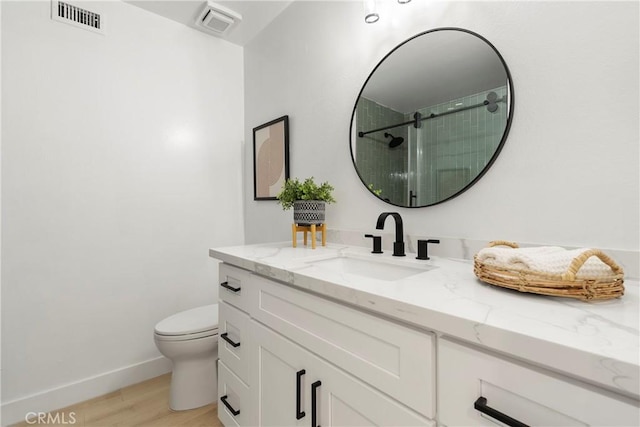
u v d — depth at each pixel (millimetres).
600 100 814
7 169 1465
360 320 701
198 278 2084
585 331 456
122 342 1784
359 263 1203
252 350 1092
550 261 628
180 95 2025
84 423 1447
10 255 1470
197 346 1481
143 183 1870
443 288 698
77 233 1647
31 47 1525
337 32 1575
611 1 803
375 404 666
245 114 2316
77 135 1650
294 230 1436
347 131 1519
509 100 974
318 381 808
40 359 1537
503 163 993
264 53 2109
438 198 1150
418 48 1229
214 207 2170
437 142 1159
